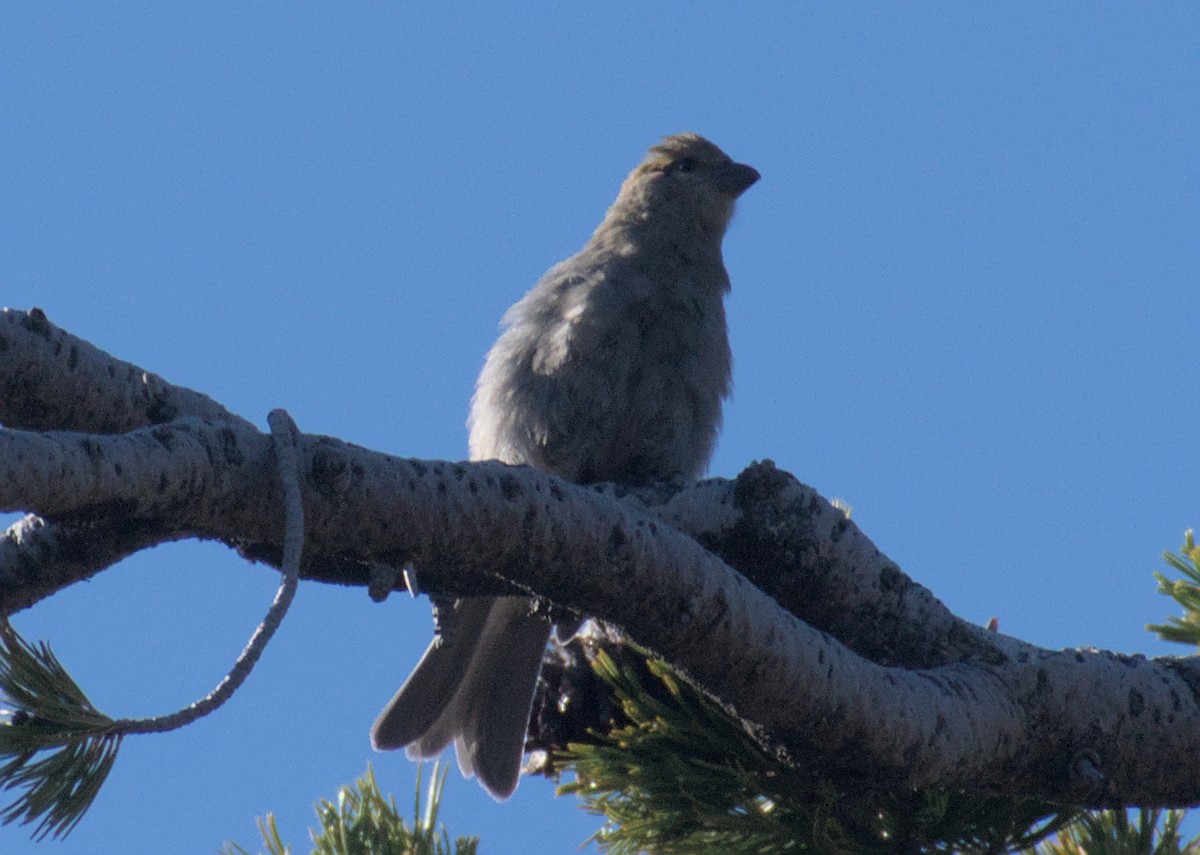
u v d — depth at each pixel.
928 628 7.08
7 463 4.74
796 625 6.32
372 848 6.91
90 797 5.84
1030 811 6.93
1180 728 6.83
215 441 5.38
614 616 6.20
